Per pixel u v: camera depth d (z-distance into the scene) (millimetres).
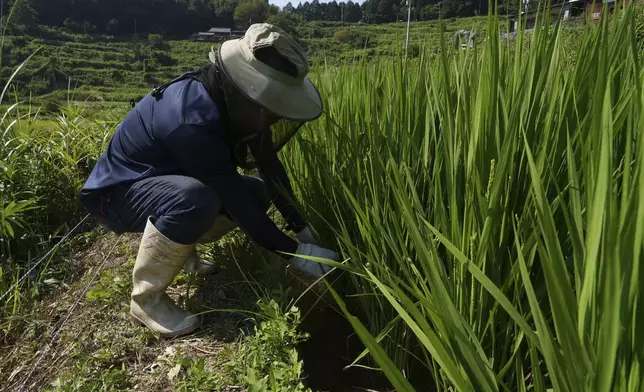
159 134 1978
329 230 2369
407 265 1756
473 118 1540
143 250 2049
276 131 2227
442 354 1069
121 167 2164
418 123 2004
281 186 2242
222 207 2355
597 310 887
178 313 2168
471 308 1356
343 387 2008
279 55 1771
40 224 3350
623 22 1696
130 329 2166
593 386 855
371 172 1904
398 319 1862
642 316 855
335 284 2285
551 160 1439
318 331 2236
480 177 1491
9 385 2016
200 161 1924
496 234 1435
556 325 902
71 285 2764
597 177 892
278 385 1583
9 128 3521
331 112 2682
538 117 1543
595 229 842
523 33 1851
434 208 1633
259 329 2059
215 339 2100
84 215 3611
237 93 1849
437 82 2162
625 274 848
